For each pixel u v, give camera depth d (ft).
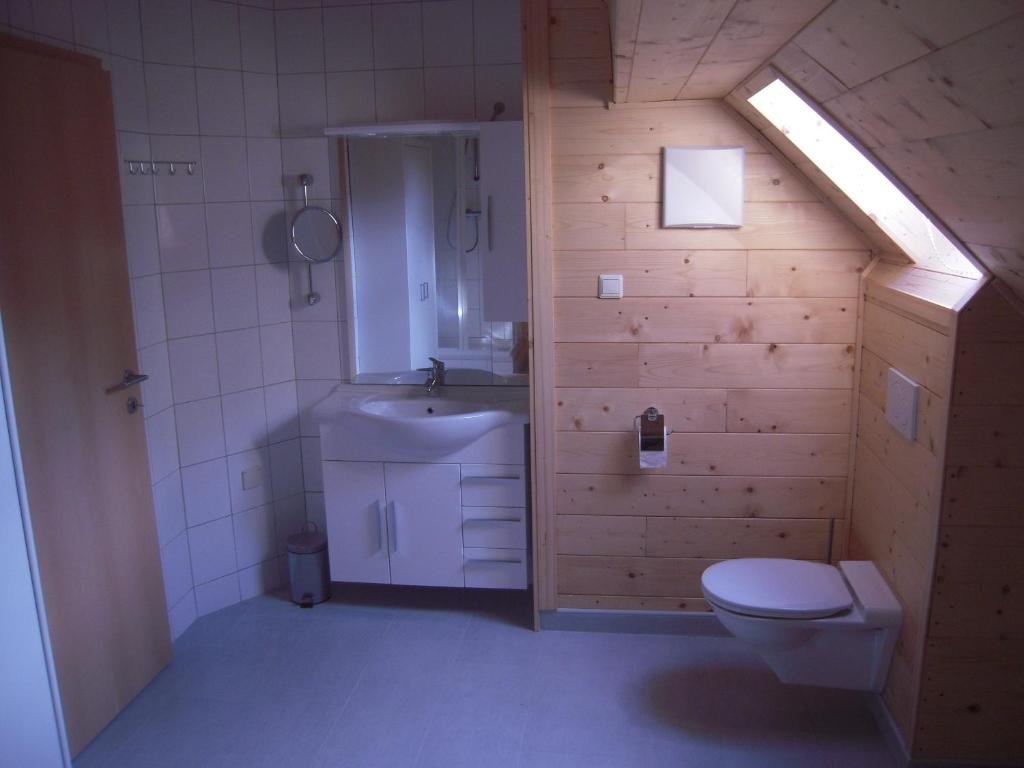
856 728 8.27
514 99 10.27
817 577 8.39
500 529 10.23
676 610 10.07
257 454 11.00
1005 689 7.18
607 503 9.83
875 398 8.64
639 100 8.73
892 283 8.13
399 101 10.39
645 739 8.16
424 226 10.60
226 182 10.23
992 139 4.71
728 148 8.81
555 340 9.45
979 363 6.54
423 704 8.82
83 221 8.10
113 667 8.61
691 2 4.83
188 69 9.77
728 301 9.19
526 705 8.75
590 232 9.16
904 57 4.66
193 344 10.23
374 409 10.48
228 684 9.27
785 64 6.30
